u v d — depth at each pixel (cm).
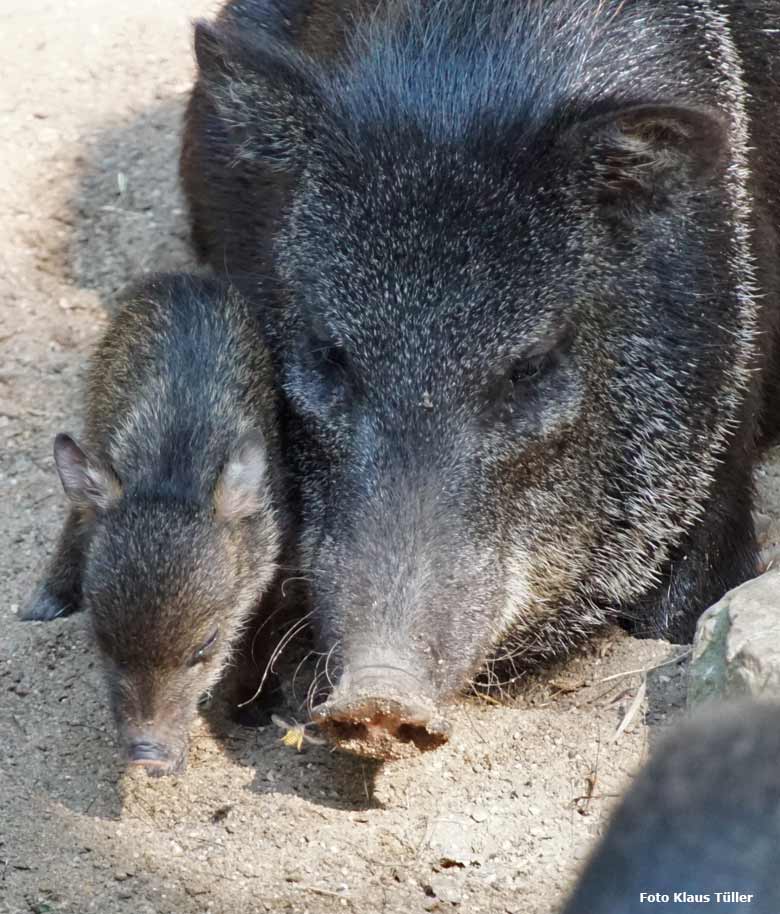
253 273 149
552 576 144
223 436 141
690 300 145
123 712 133
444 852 133
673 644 148
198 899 132
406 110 141
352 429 138
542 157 139
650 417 145
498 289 137
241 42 144
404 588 132
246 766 137
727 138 141
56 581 148
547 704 143
